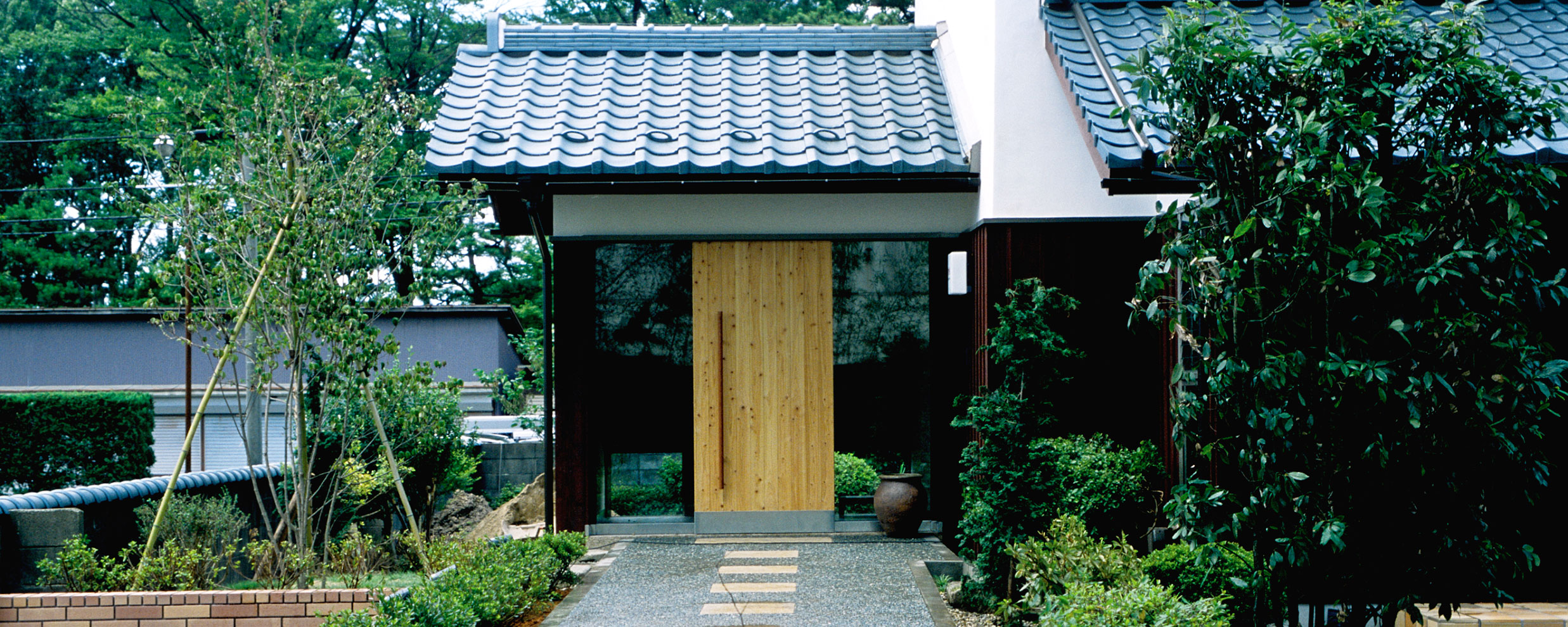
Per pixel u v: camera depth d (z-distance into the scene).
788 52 10.27
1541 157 7.16
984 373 8.53
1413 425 3.89
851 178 9.15
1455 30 4.11
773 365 9.49
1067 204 8.51
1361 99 4.16
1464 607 6.59
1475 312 4.04
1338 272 3.89
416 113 7.51
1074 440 8.08
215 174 7.02
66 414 13.17
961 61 9.88
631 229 9.41
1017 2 8.59
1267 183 4.16
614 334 9.46
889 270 9.56
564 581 7.66
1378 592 4.31
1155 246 8.49
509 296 27.06
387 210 9.62
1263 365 4.18
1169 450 8.20
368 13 25.31
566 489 9.31
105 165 27.45
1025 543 6.63
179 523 7.57
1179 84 4.44
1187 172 4.64
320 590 5.99
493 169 8.19
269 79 7.19
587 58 10.04
